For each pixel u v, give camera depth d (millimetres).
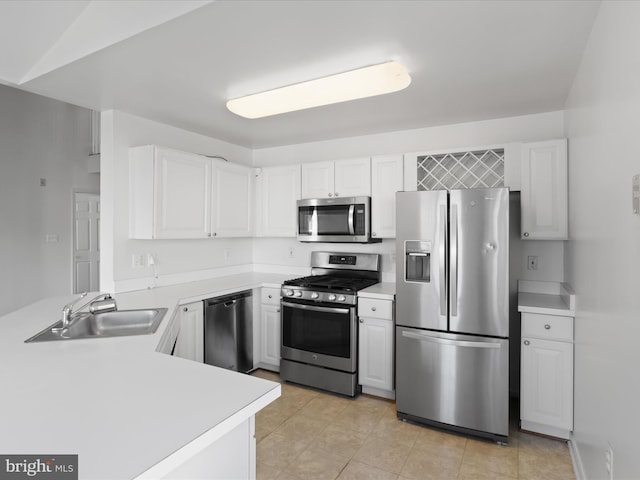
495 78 2311
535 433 2533
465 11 1601
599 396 1653
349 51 1950
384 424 2670
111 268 2883
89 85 2375
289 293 3332
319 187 3582
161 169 2908
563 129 2887
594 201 1762
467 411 2504
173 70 2158
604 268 1567
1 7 1796
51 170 4879
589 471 1838
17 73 2232
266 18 1628
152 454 834
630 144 1209
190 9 1561
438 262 2590
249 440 1164
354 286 3205
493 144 3137
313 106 2602
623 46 1276
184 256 3498
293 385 3355
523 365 2494
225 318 3201
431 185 3314
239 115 2951
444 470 2143
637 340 1145
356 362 3084
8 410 1035
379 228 3291
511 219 3064
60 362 1419
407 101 2727
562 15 1636
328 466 2176
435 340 2588
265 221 3900
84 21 1943
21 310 2301
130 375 1300
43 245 4785
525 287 3033
